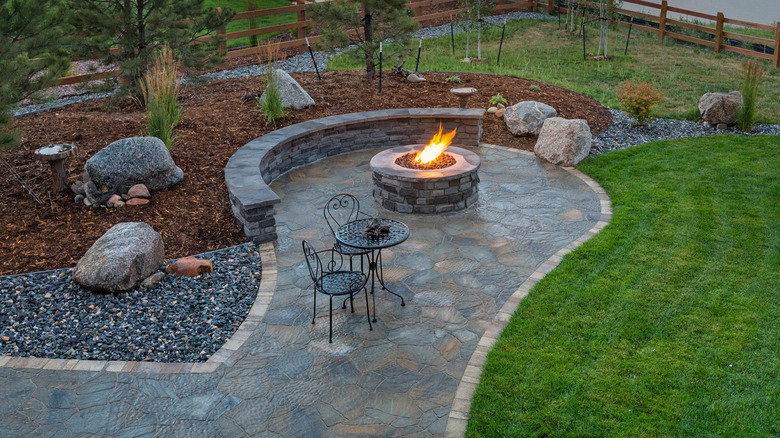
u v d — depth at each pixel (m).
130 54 11.00
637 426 4.13
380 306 5.89
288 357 5.12
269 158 9.08
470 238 7.34
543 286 6.07
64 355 5.11
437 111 10.77
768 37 20.00
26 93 7.93
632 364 4.77
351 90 12.23
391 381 4.80
